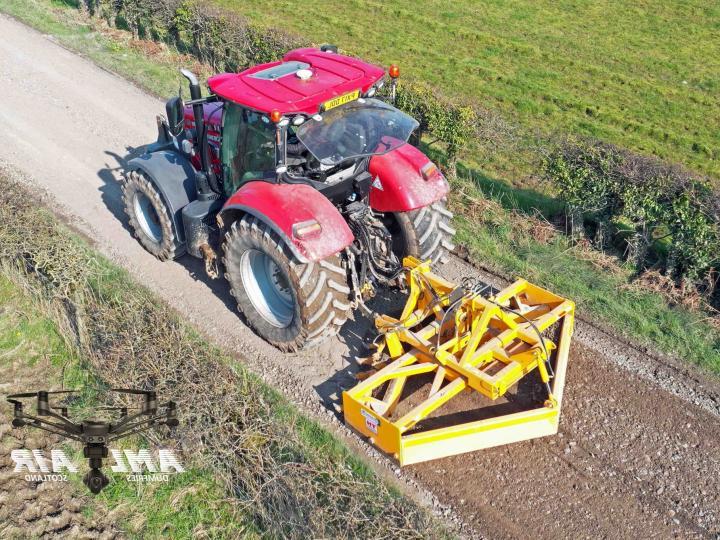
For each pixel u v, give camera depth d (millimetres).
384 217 7008
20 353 6805
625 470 5453
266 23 17906
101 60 13859
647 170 7805
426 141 10609
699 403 6086
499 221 8555
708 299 7266
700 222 7059
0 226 7340
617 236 8180
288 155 6141
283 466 5098
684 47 17031
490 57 16125
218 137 7410
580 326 6977
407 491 5258
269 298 6680
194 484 5422
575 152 8359
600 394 6148
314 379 6324
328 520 4699
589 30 18125
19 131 10945
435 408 5371
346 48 16344
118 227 8609
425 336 5820
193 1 14156
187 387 5617
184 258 8055
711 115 13422
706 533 4984
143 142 10695
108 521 5273
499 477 5387
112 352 6031
